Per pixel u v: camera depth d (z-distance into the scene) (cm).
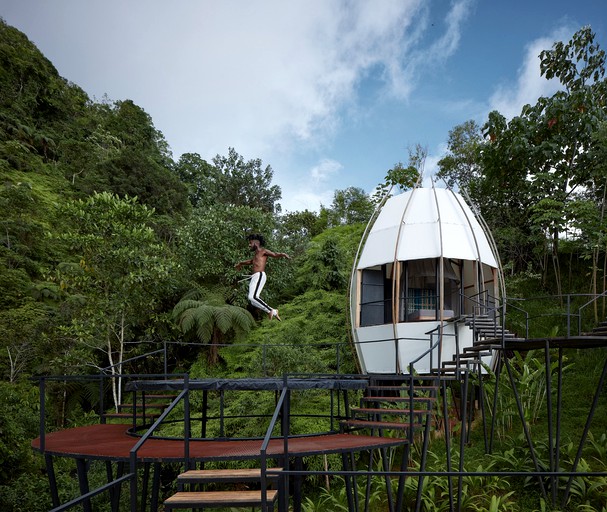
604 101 1711
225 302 1805
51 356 1523
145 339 1720
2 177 2888
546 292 1723
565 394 1241
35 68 4347
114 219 1491
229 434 1220
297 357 1260
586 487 854
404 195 1416
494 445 1075
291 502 1082
